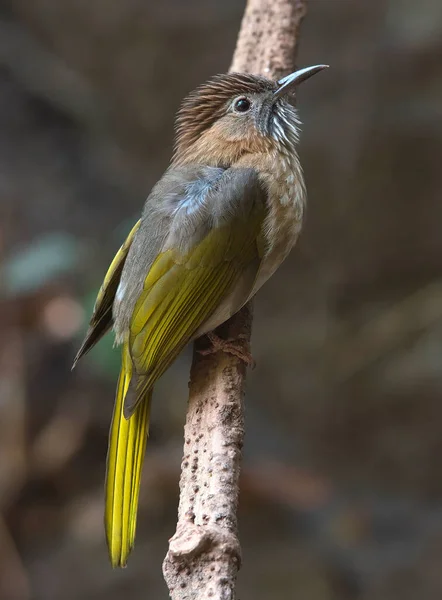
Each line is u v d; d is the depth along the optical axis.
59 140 17.75
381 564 12.62
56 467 13.15
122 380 6.09
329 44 16.45
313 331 16.58
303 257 16.77
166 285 6.09
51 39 18.44
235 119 6.61
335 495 14.45
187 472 5.47
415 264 16.41
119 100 18.03
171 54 17.62
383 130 16.11
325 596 11.99
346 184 16.31
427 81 16.22
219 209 6.16
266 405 16.38
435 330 16.06
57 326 13.09
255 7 7.80
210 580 4.58
